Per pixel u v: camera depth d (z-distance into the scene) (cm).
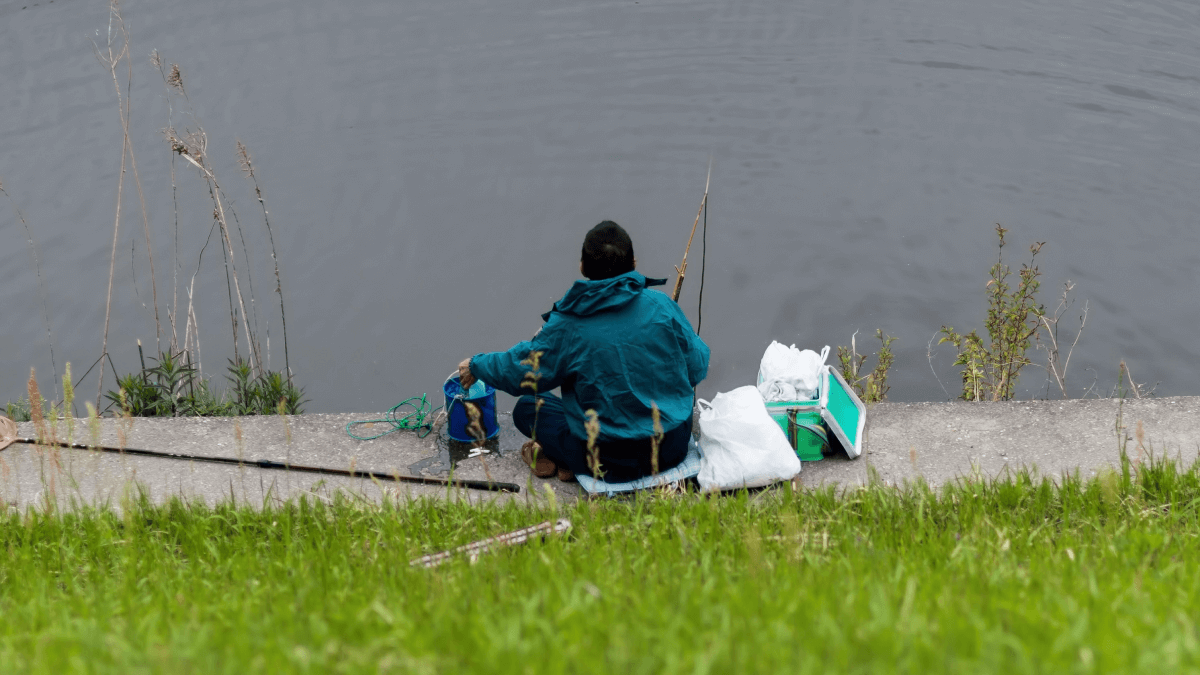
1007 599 345
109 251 1279
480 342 1100
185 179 1423
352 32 1870
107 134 1534
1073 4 1919
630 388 574
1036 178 1365
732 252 1226
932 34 1805
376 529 541
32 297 1205
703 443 617
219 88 1662
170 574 484
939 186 1355
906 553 458
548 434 608
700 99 1603
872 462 629
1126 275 1153
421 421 686
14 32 1875
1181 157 1402
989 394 826
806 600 341
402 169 1441
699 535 500
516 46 1797
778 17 1892
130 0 2005
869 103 1576
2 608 428
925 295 1127
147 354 1112
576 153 1469
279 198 1380
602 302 567
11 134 1538
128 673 290
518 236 1284
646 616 331
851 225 1273
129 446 663
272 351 1092
